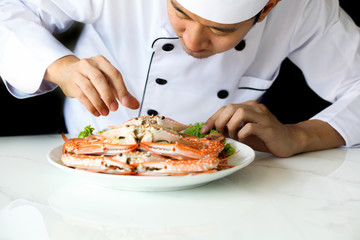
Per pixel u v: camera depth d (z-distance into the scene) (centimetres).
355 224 78
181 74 161
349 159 132
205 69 163
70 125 200
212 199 91
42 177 106
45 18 163
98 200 89
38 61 138
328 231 75
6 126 223
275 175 112
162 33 154
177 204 88
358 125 148
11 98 221
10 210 82
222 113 135
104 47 174
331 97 179
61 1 152
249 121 130
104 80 114
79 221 77
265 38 174
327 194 96
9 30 145
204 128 137
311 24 171
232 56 163
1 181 102
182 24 112
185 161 92
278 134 128
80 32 190
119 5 160
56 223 76
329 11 170
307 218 81
